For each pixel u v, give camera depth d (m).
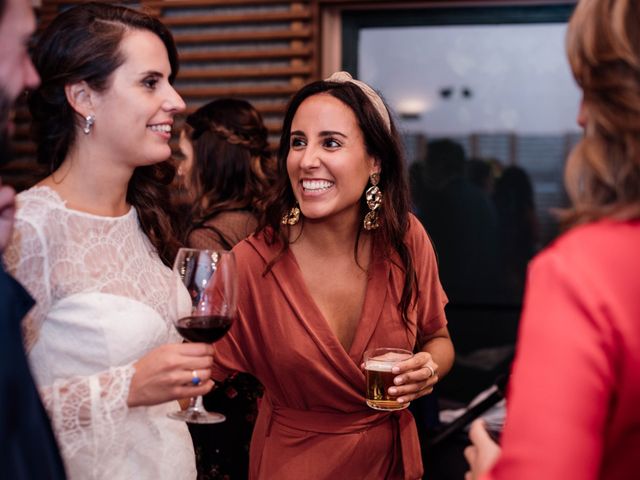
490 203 4.11
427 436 2.56
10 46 1.02
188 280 1.44
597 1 0.95
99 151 1.63
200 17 3.96
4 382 0.95
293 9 3.89
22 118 4.05
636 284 0.88
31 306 1.07
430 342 2.12
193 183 2.59
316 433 1.87
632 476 0.89
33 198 1.54
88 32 1.57
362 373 1.85
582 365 0.85
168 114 1.66
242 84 3.99
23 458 0.98
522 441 0.85
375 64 4.08
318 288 1.94
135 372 1.48
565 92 3.98
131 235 1.71
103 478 1.50
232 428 2.46
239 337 1.93
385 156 1.93
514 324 4.12
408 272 1.97
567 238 0.94
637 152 0.92
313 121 1.85
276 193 1.96
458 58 4.04
